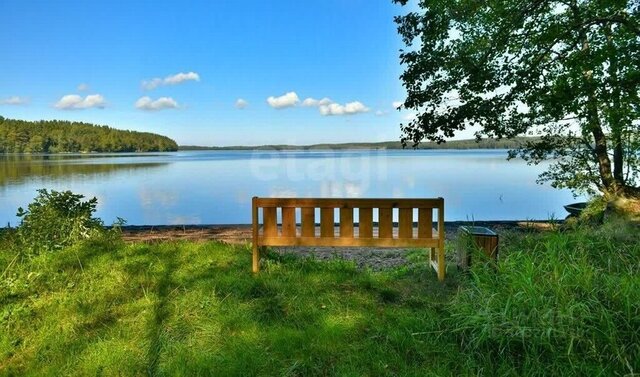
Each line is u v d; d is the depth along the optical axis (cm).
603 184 1079
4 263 618
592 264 458
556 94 894
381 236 568
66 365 349
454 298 440
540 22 977
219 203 2048
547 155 1173
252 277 542
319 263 619
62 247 696
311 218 575
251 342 377
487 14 991
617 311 346
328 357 354
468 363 329
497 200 2059
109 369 342
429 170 4491
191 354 357
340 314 431
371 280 530
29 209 756
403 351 359
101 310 450
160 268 591
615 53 831
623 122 852
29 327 416
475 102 1008
